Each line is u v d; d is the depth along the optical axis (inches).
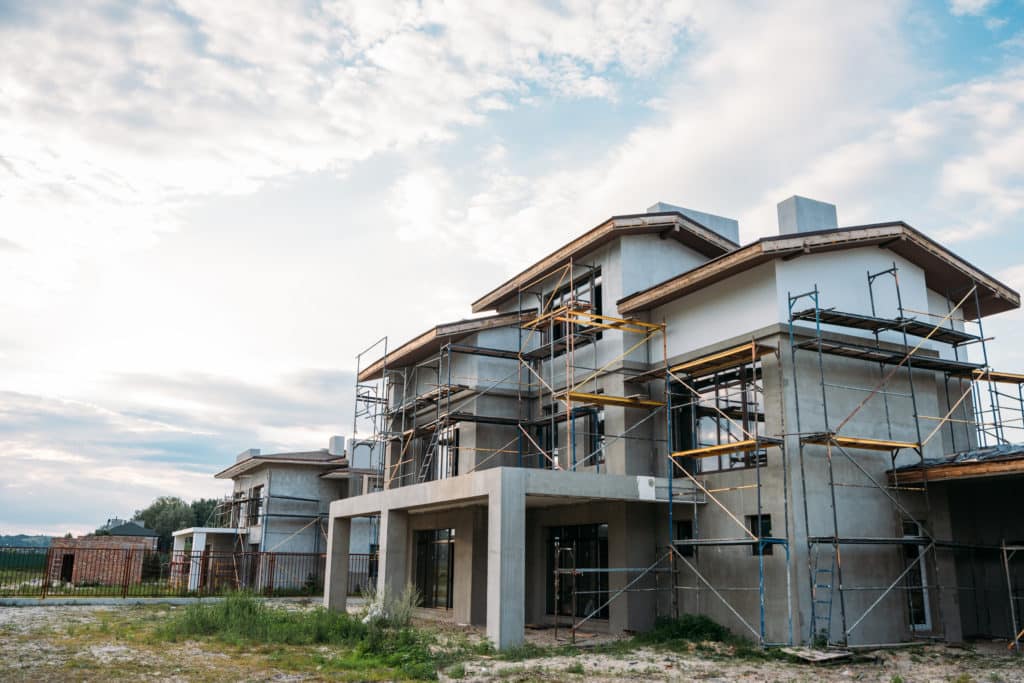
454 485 708.0
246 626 701.9
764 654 583.8
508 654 581.6
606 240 839.1
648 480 702.5
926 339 713.0
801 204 784.9
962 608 689.6
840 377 685.9
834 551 645.3
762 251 658.8
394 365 1114.1
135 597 1146.7
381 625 674.8
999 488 695.1
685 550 746.2
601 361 836.0
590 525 821.2
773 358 671.1
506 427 962.7
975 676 501.7
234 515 1665.8
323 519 1470.2
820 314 647.1
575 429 876.0
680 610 738.8
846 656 562.3
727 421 725.3
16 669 495.5
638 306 794.8
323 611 784.9
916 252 748.0
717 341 727.1
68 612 927.0
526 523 911.0
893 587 645.9
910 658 576.4
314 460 1464.1
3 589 1252.5
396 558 823.1
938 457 719.1
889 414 706.2
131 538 1640.0
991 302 853.8
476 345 954.1
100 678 470.6
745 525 684.1
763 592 652.1
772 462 659.4
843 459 671.1
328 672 502.9
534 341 979.9
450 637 722.2
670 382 773.3
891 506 684.1
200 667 519.2
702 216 906.7
